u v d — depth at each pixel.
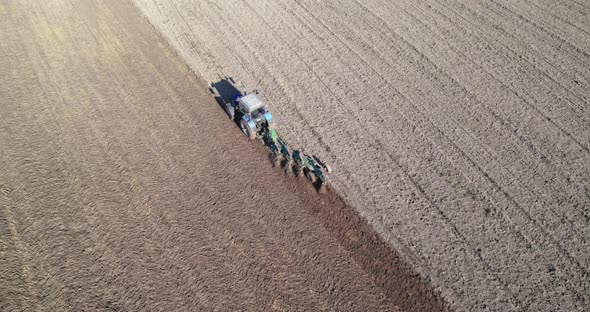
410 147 14.70
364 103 16.58
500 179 13.45
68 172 14.18
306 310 10.57
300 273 11.31
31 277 11.30
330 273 11.28
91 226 12.53
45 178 13.98
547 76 17.45
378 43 19.97
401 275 11.16
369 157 14.38
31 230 12.42
